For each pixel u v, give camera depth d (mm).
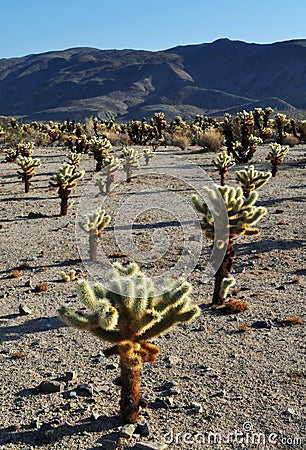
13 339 8172
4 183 26500
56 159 37094
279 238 13891
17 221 17641
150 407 6078
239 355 7367
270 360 7168
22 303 9805
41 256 13156
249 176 14734
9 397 6398
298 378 6625
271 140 46125
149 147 40188
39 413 6012
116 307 5555
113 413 5980
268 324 8367
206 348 7645
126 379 5715
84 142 39906
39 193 23344
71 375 6805
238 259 12250
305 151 37875
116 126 57688
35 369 7137
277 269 11453
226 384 6555
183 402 6168
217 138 37875
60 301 9812
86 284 5410
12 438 5547
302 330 8180
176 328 8438
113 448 5270
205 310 9188
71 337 8227
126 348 5523
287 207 18328
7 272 11977
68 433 5605
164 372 6938
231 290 10141
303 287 10211
